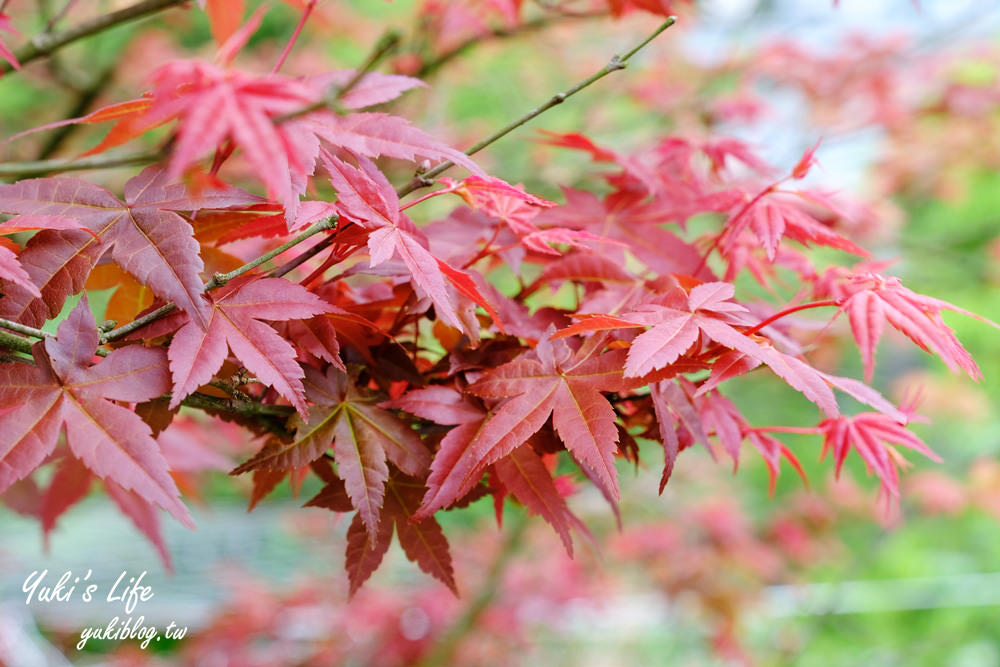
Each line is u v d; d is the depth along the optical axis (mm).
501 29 842
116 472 443
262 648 1172
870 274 509
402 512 501
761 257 570
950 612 1851
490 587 1180
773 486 557
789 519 1410
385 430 489
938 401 1618
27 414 445
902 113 1213
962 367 480
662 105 1098
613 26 1371
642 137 1145
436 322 520
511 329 507
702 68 1270
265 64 1271
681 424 512
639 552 1295
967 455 1793
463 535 1468
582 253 528
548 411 477
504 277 1149
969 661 1788
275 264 534
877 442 530
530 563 1334
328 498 509
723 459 1503
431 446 508
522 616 1259
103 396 452
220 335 461
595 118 1312
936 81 1256
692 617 1501
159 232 464
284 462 481
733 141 593
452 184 497
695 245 581
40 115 1243
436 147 474
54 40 555
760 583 1350
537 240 517
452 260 527
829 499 1459
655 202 557
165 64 438
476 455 473
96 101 995
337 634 1174
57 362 452
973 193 1847
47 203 467
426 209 1054
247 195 471
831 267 535
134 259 460
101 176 867
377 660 1152
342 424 488
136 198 471
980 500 1409
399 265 504
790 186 547
